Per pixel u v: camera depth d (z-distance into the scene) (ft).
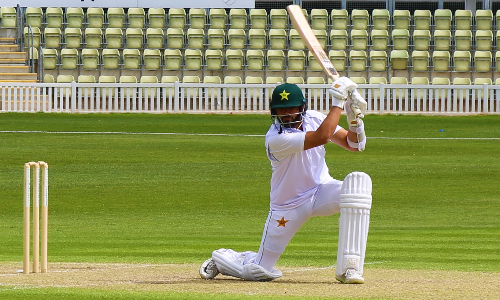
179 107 317.63
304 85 298.35
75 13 371.35
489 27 371.76
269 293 68.44
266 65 355.36
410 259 96.94
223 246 110.83
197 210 147.54
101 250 107.14
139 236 122.21
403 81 334.85
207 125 267.80
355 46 364.58
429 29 377.50
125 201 155.84
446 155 211.61
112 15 372.38
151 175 182.19
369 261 95.20
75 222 136.05
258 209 148.87
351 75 356.59
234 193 164.14
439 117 298.15
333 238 121.29
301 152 72.43
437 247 108.99
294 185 73.20
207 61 354.33
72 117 286.05
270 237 74.74
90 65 352.28
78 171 185.47
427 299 64.80
